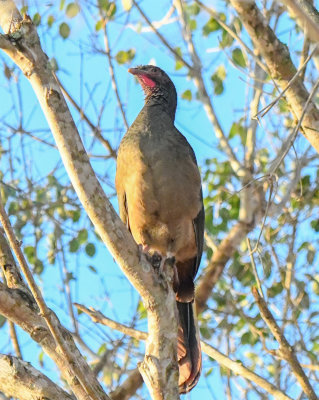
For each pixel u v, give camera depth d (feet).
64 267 44.96
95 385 29.68
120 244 28.96
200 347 36.60
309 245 45.50
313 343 43.91
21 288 31.01
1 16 28.76
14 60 28.43
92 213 28.66
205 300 42.88
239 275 44.24
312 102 37.58
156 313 29.89
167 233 39.68
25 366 29.76
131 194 38.73
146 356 29.94
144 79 44.65
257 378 37.60
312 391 35.53
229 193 46.01
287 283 42.75
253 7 37.19
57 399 29.40
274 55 37.63
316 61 38.63
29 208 46.55
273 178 37.17
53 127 28.37
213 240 45.19
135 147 38.34
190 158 39.11
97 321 39.22
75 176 28.45
